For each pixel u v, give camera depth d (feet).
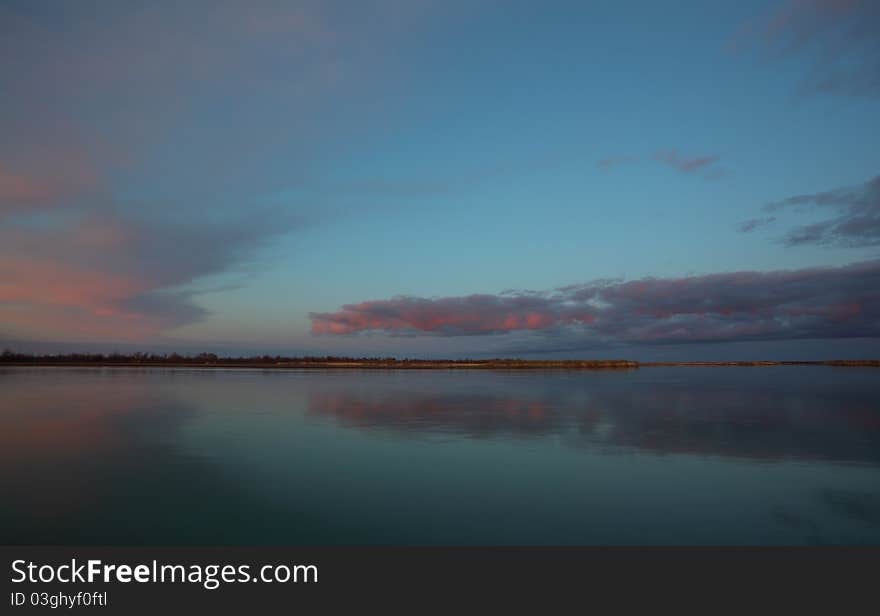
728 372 283.59
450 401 95.91
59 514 32.63
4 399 94.17
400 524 31.42
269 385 136.67
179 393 108.78
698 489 38.45
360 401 94.84
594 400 99.86
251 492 37.06
